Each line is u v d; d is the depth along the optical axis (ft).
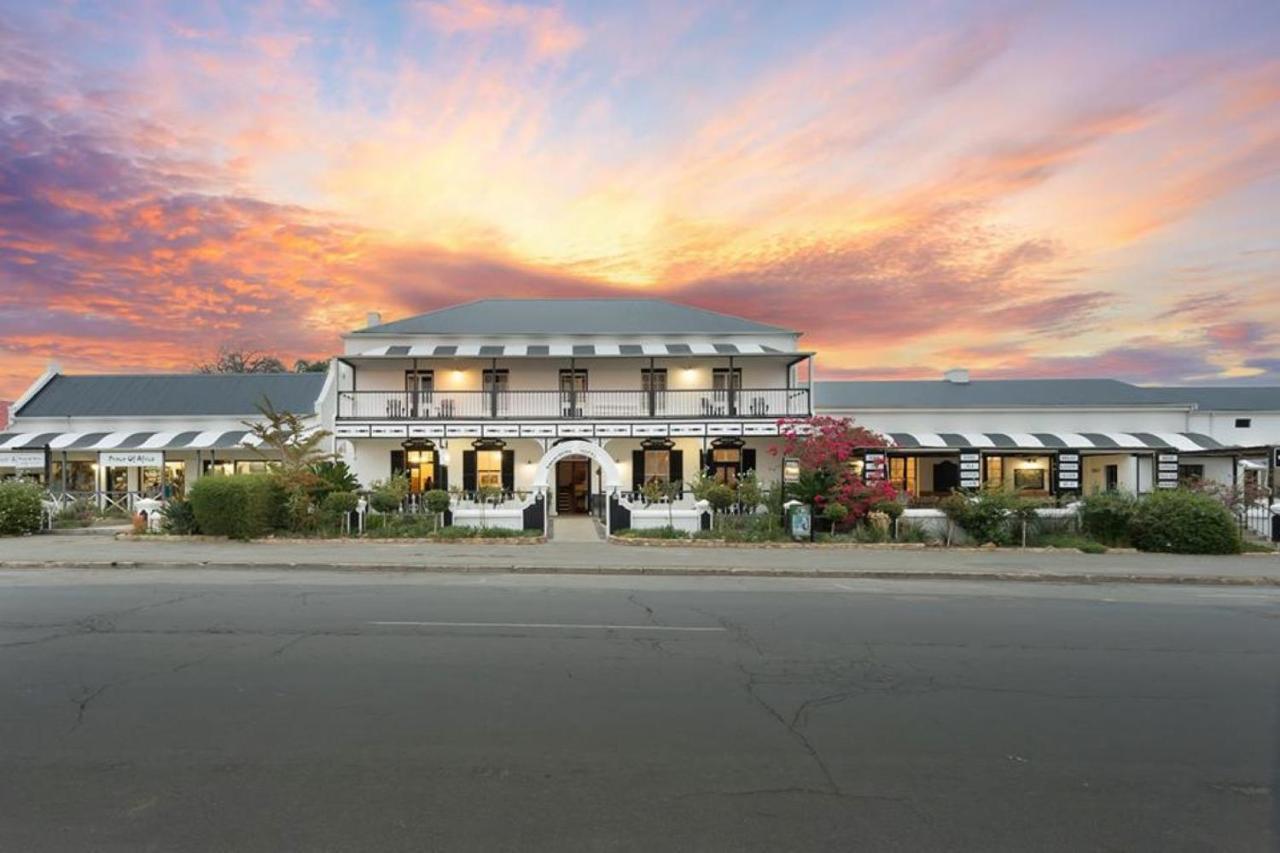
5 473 95.30
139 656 22.90
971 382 108.47
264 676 20.75
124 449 88.12
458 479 92.17
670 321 100.27
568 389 93.30
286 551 51.80
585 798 13.34
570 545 57.26
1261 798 13.84
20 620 28.48
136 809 12.73
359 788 13.64
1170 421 98.07
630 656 23.61
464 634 26.58
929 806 13.25
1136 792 14.02
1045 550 56.13
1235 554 55.77
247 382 104.53
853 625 29.32
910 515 61.00
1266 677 22.31
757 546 57.06
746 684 20.63
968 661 23.72
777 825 12.42
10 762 14.69
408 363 93.50
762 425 87.20
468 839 11.81
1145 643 26.91
